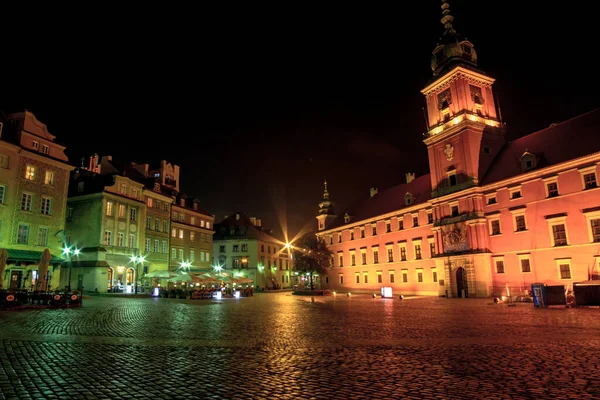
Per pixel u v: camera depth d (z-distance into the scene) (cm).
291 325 1831
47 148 4431
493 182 4606
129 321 1945
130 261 5700
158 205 6575
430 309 2877
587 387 762
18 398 709
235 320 2055
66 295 2822
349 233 7644
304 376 866
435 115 5484
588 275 3619
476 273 4612
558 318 2114
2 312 2359
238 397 716
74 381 823
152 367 953
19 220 4028
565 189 3891
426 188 6169
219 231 9712
